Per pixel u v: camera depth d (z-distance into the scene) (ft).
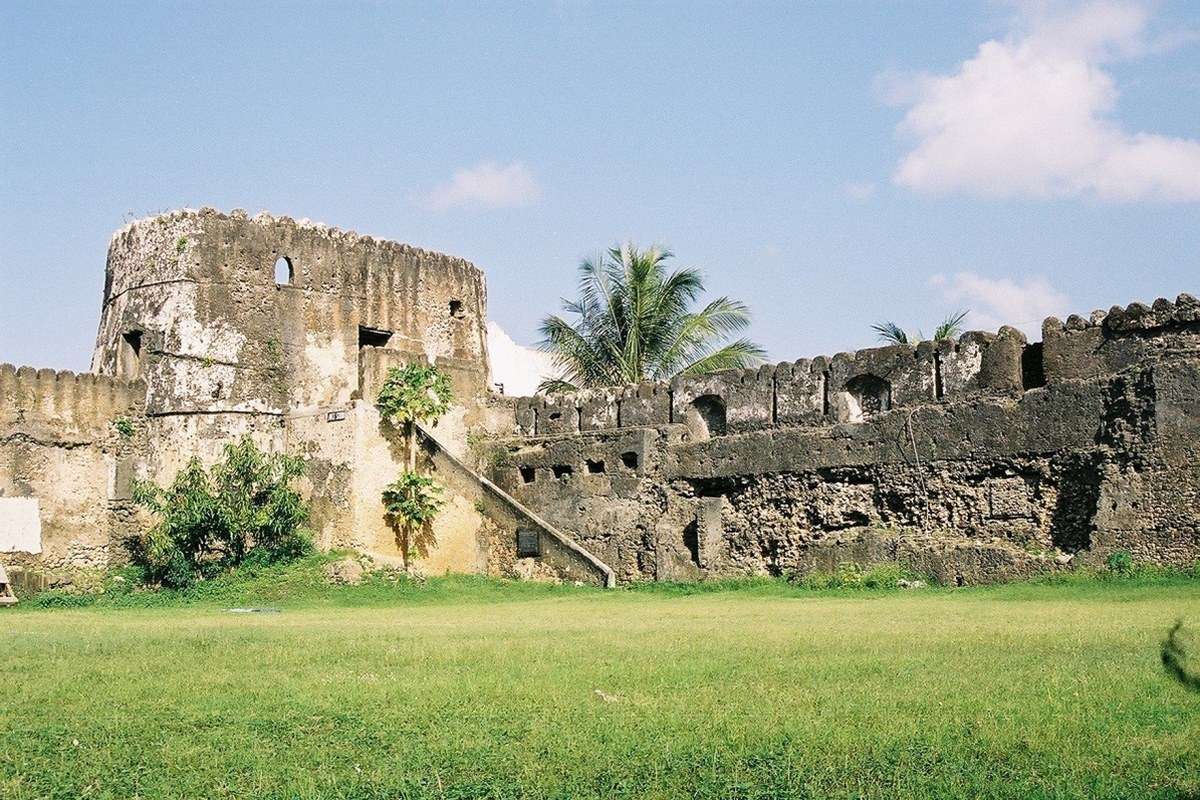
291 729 28.50
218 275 100.58
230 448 94.94
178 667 38.70
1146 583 70.03
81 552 92.68
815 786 22.93
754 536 93.66
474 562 97.35
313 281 105.70
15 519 89.56
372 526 95.25
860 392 92.84
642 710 29.60
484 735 27.32
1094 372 80.18
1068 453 79.66
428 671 36.81
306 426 98.58
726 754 25.27
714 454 96.48
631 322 133.49
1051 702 29.12
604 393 104.63
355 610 76.59
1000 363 84.48
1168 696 29.60
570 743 26.35
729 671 35.60
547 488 104.06
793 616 58.29
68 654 42.96
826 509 90.43
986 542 81.00
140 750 26.71
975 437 84.07
